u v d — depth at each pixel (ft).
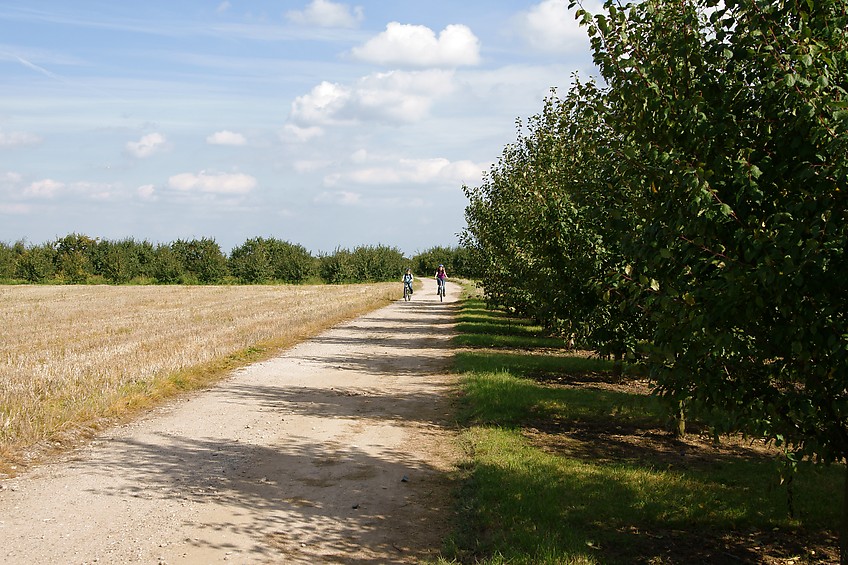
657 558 18.38
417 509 22.38
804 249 12.89
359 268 265.34
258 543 19.29
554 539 18.79
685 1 17.19
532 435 31.89
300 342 72.64
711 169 15.24
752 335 15.69
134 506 22.30
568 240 37.73
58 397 37.88
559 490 23.27
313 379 48.85
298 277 243.81
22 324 87.86
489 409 36.68
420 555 18.69
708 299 14.93
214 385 46.11
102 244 238.27
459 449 29.81
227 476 25.85
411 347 67.97
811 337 13.94
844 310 13.82
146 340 67.82
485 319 98.68
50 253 233.96
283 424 34.73
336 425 34.55
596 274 35.29
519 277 61.46
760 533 20.35
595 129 28.19
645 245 17.11
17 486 24.25
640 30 18.45
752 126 15.38
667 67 16.99
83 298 147.54
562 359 54.65
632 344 30.99
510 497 22.52
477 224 90.17
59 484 24.57
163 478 25.50
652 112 16.69
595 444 30.55
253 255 238.07
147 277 236.63
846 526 15.69
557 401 38.04
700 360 15.94
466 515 21.57
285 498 23.38
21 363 50.55
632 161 17.74
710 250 15.01
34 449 28.91
